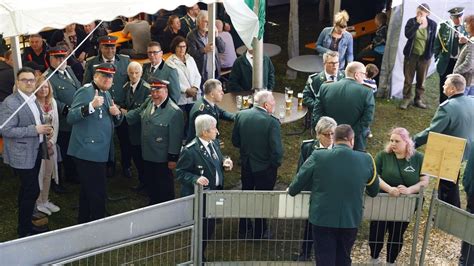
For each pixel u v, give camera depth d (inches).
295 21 431.8
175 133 248.1
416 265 238.7
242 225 251.4
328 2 565.9
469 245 219.0
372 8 507.8
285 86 420.2
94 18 237.5
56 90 271.6
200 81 327.3
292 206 211.5
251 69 331.0
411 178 213.9
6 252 174.7
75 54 366.3
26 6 222.2
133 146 281.6
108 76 237.9
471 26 331.0
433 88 421.4
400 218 213.8
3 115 233.0
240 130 240.1
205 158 224.1
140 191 292.0
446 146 201.5
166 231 203.8
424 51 371.9
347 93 255.8
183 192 228.7
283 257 243.3
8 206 277.9
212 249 245.6
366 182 199.3
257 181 243.1
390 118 374.0
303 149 226.2
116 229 192.7
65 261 184.9
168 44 381.7
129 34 403.5
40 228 258.4
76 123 236.7
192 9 389.7
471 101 243.9
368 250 247.9
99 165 241.4
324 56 296.7
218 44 375.9
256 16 287.9
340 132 199.2
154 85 245.9
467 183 232.1
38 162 242.1
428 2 390.6
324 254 200.7
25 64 285.1
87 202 249.6
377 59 404.5
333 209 197.2
